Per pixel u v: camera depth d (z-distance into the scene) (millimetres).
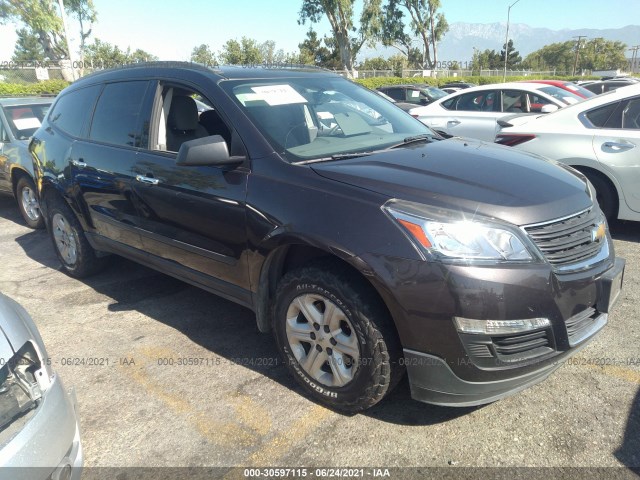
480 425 2674
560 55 97188
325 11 44531
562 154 5410
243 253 3031
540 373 2482
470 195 2494
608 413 2715
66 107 4730
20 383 1901
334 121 3512
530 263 2354
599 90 14773
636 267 4617
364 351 2545
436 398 2504
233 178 3049
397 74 42219
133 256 4078
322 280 2627
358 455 2506
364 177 2674
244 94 3375
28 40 54062
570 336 2506
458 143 3523
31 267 5273
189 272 3523
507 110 8234
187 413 2859
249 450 2568
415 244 2361
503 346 2367
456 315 2309
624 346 3346
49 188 4754
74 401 2275
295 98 3535
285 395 2986
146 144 3736
